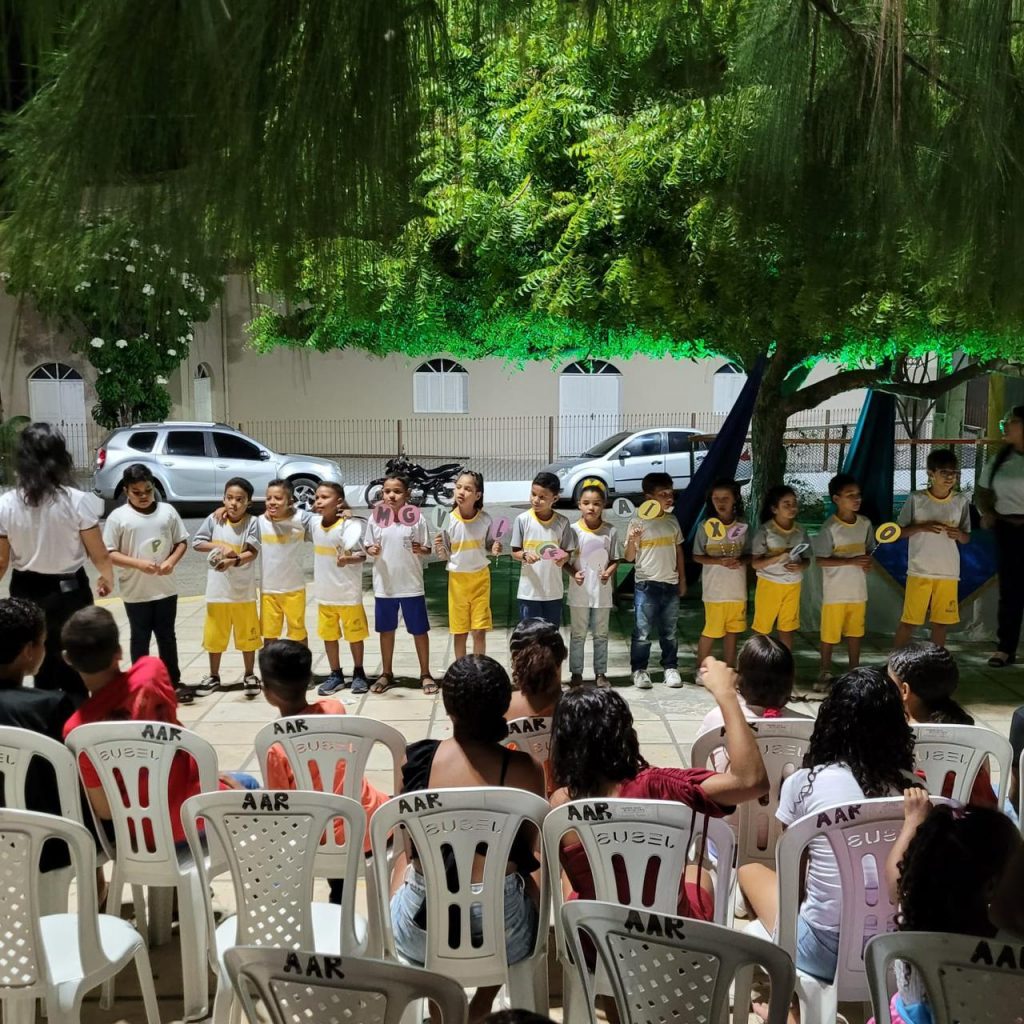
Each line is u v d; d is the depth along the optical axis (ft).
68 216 3.24
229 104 3.26
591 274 25.71
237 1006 9.61
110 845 11.18
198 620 31.68
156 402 62.59
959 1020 6.34
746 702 13.11
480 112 22.35
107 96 3.17
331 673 23.89
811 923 9.27
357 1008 6.25
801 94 4.76
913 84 4.59
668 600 23.57
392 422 82.89
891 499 32.17
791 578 23.27
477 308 29.35
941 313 20.88
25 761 10.43
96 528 17.42
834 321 21.34
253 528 22.75
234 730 20.68
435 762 10.31
